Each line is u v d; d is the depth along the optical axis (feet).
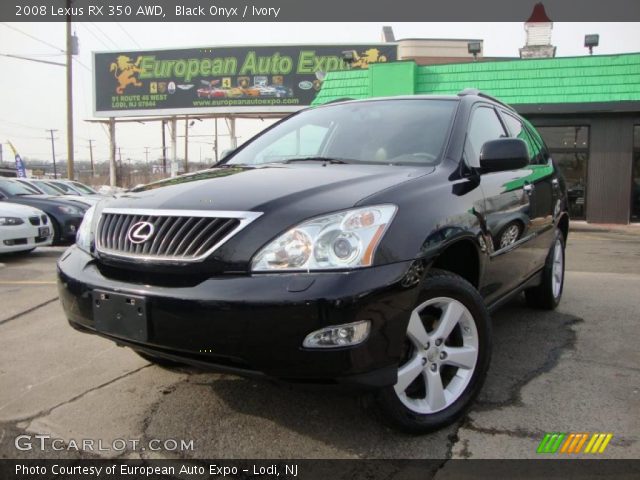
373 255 7.19
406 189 8.30
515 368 11.16
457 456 7.83
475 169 10.28
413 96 12.27
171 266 7.50
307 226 7.23
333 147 11.32
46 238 28.48
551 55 60.23
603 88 50.93
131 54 87.51
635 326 14.11
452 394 8.73
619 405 9.43
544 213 13.74
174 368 11.23
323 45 80.23
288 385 7.13
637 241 38.09
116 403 9.62
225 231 7.43
